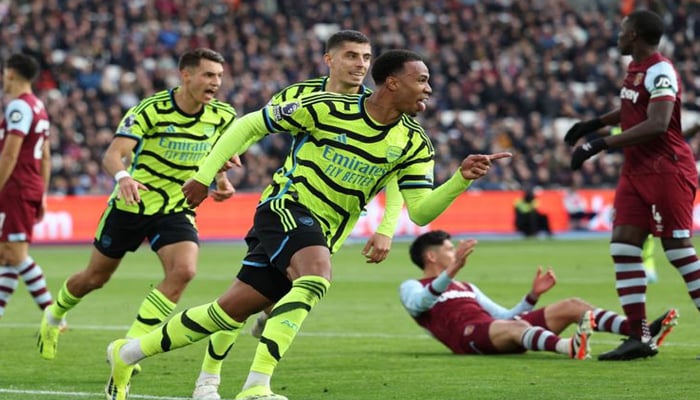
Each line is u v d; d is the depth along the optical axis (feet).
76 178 181.47
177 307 94.07
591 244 184.14
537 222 201.05
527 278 121.08
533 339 60.64
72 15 222.28
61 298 60.23
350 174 43.29
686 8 267.39
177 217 58.03
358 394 49.32
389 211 45.62
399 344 68.90
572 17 263.70
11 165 69.41
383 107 43.06
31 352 64.69
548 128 231.91
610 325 61.36
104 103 204.03
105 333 74.59
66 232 174.40
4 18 217.97
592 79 247.29
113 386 44.57
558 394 48.83
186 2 237.25
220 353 47.98
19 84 70.33
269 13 256.11
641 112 60.29
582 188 210.59
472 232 199.82
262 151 203.92
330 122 43.16
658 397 47.88
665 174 60.23
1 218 71.61
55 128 190.29
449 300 64.39
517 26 254.27
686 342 67.97
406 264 143.13
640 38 60.13
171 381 53.31
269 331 41.50
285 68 222.48
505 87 234.58
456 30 247.70
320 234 42.73
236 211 185.16
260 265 43.55
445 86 234.99
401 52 42.83
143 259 152.35
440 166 207.31
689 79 246.27
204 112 59.16
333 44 55.62
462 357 62.13
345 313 87.86
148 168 58.23
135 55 213.46
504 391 49.80
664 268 135.95
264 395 40.78
